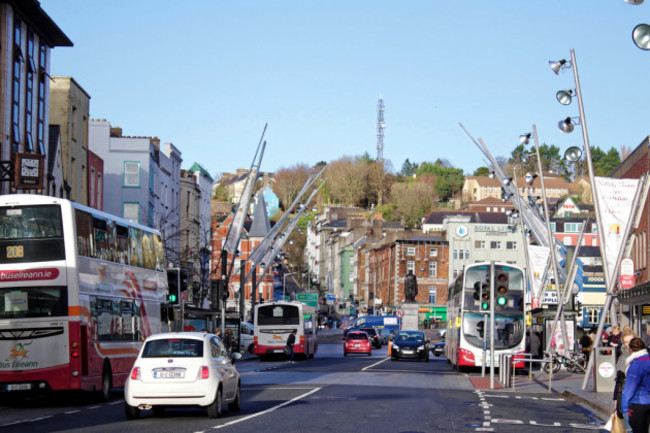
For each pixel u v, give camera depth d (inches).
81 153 2349.9
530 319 1749.5
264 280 5920.3
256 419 792.3
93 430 717.9
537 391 1282.0
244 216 2357.3
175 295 1460.4
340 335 4977.9
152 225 3080.7
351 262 7411.4
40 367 979.9
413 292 3973.9
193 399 794.2
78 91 2316.7
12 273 989.2
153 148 3115.2
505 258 5438.0
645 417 543.5
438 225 6496.1
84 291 1015.6
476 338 1743.4
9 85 1747.0
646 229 2172.7
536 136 1801.2
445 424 768.3
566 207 5064.0
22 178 1622.8
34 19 1878.7
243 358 2407.7
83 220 1039.6
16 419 849.5
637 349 550.9
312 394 1105.4
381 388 1247.5
